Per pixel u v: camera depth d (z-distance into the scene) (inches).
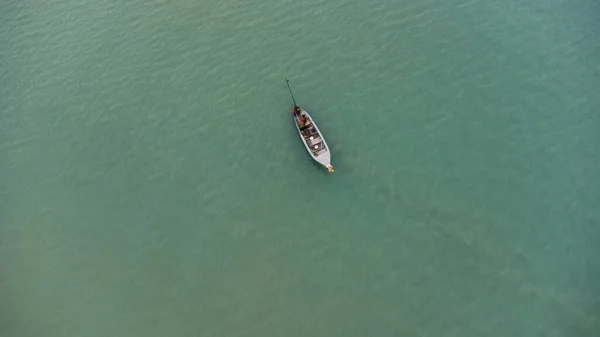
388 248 1815.9
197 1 2871.6
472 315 1646.2
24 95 2556.6
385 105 2209.6
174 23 2758.4
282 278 1807.3
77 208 2101.4
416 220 1861.5
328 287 1765.5
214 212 2004.2
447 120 2121.1
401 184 1957.4
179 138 2258.9
